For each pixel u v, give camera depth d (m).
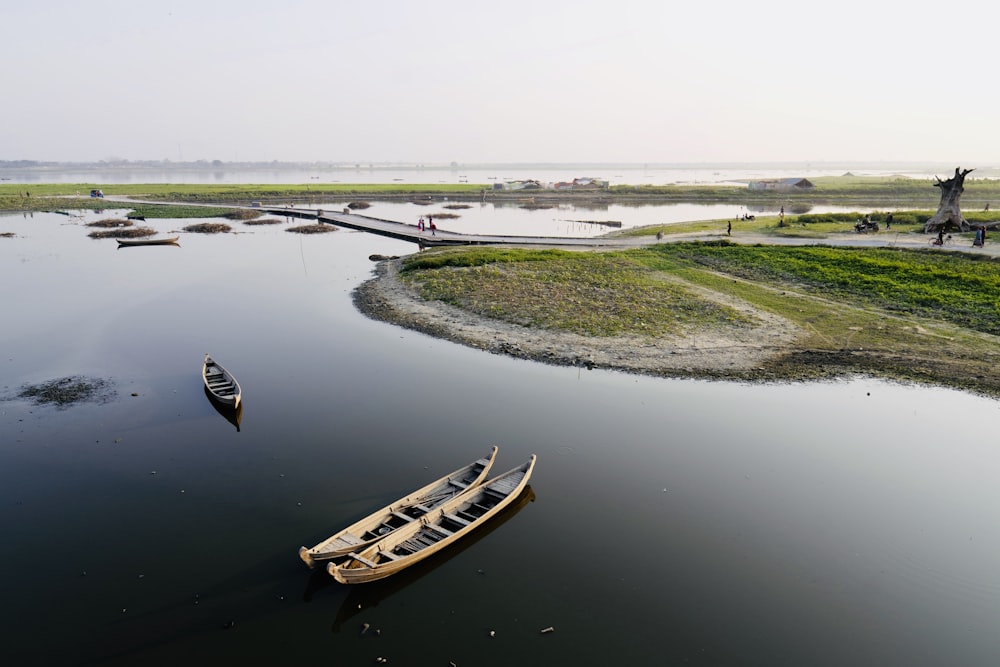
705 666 11.60
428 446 20.52
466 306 37.44
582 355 29.22
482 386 25.80
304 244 68.00
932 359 28.34
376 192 146.12
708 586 13.83
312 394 25.02
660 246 55.28
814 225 65.81
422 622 12.80
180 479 18.25
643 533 15.79
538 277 43.16
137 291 44.09
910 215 67.75
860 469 19.14
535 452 20.16
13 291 43.38
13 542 15.25
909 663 11.80
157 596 13.45
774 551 15.11
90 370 27.62
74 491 17.56
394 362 28.86
